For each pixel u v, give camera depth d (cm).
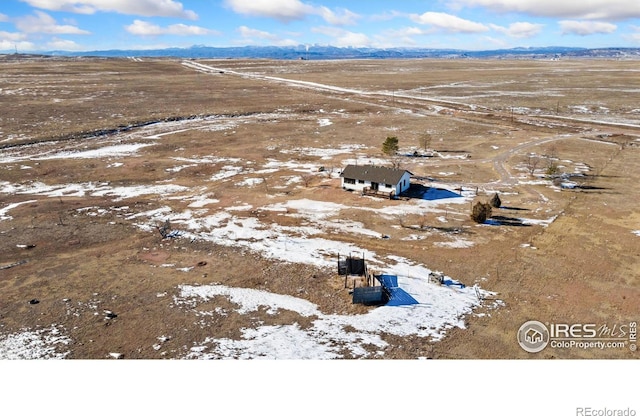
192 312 2392
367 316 2359
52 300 2509
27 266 2912
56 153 5906
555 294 2550
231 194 4366
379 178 4266
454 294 2562
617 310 2381
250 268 2884
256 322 2305
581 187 4481
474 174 4981
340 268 2778
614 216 3703
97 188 4575
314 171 5116
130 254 3086
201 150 6131
